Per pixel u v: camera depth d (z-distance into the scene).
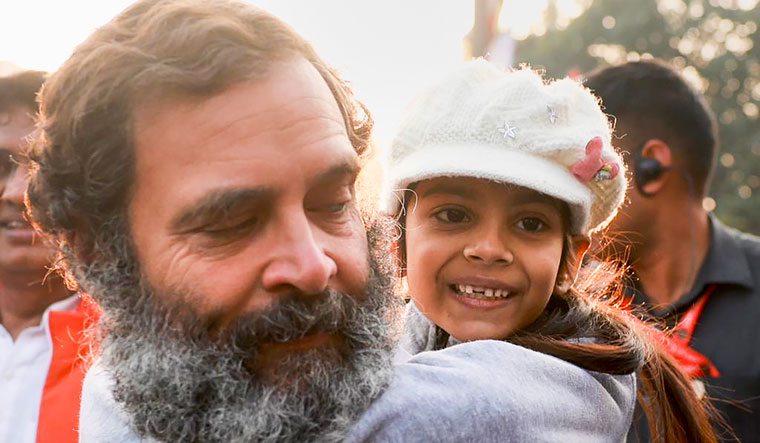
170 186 1.01
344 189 1.07
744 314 2.04
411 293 1.48
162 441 1.04
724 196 8.91
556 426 1.13
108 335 1.12
